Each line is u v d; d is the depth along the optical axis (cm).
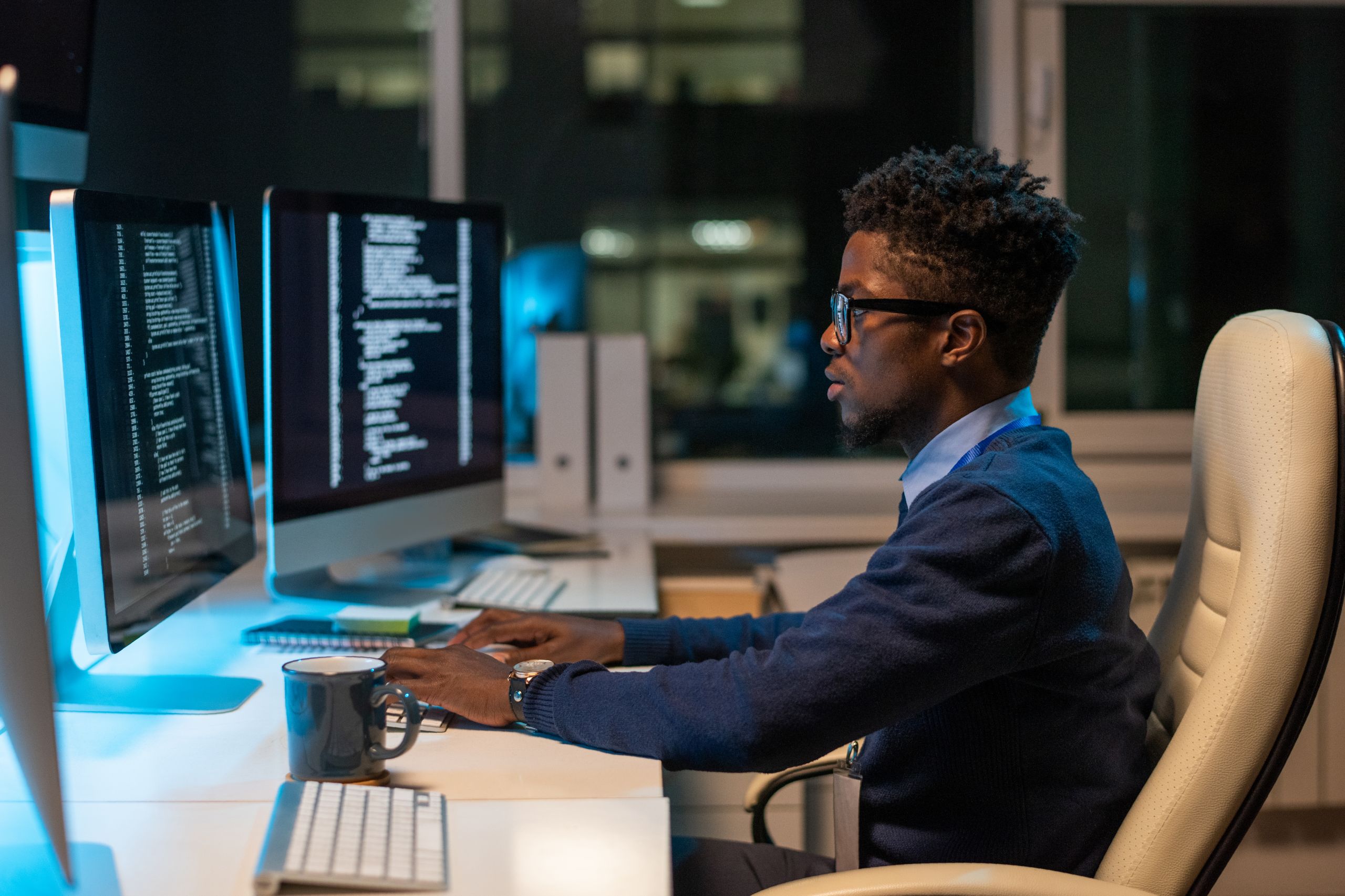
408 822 82
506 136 263
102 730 106
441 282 176
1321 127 265
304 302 150
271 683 121
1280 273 268
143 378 111
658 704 99
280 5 251
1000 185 105
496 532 211
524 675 109
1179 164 265
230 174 252
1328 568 93
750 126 265
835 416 273
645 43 263
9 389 74
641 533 233
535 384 268
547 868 77
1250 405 99
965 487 96
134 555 106
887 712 93
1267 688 93
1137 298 268
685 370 271
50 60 136
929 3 262
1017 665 94
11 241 75
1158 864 94
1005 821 99
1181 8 262
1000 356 107
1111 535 100
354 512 159
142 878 75
